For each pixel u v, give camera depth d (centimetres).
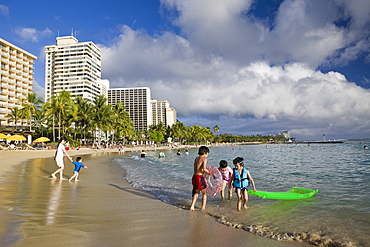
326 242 419
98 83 14725
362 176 1270
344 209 638
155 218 547
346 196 793
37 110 6544
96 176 1359
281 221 539
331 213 602
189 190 959
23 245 359
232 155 4284
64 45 13462
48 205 621
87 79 13250
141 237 419
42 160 2431
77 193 813
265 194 697
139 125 19300
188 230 466
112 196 794
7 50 8650
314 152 4547
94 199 729
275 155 3834
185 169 1842
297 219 554
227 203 723
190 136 15412
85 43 13400
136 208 638
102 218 529
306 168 1756
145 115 19350
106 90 18312
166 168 1920
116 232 441
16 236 395
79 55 13312
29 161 2284
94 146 6838
